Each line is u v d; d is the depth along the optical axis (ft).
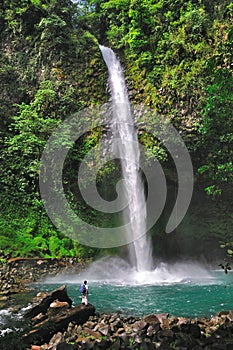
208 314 32.60
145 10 73.51
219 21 63.41
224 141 52.01
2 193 59.67
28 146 60.70
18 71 71.77
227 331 23.29
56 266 54.34
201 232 67.87
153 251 65.82
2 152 62.13
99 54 72.08
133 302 37.83
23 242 55.26
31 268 52.49
